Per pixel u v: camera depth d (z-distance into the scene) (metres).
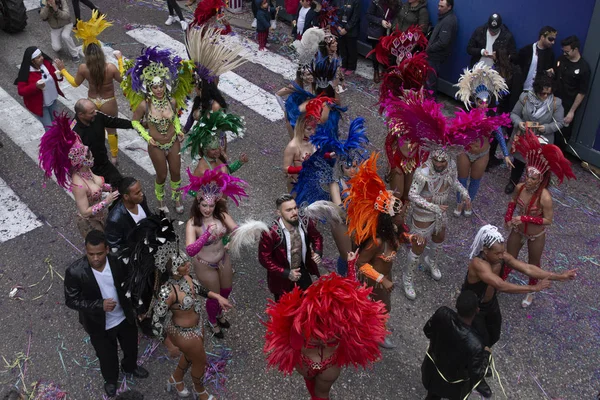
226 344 6.26
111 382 5.67
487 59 9.38
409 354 6.21
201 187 5.60
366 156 8.98
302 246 5.77
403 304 6.81
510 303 6.82
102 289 5.05
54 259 7.31
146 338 6.29
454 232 7.88
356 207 5.56
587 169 9.17
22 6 12.23
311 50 8.02
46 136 5.96
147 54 7.30
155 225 4.93
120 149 9.38
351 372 5.98
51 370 5.95
